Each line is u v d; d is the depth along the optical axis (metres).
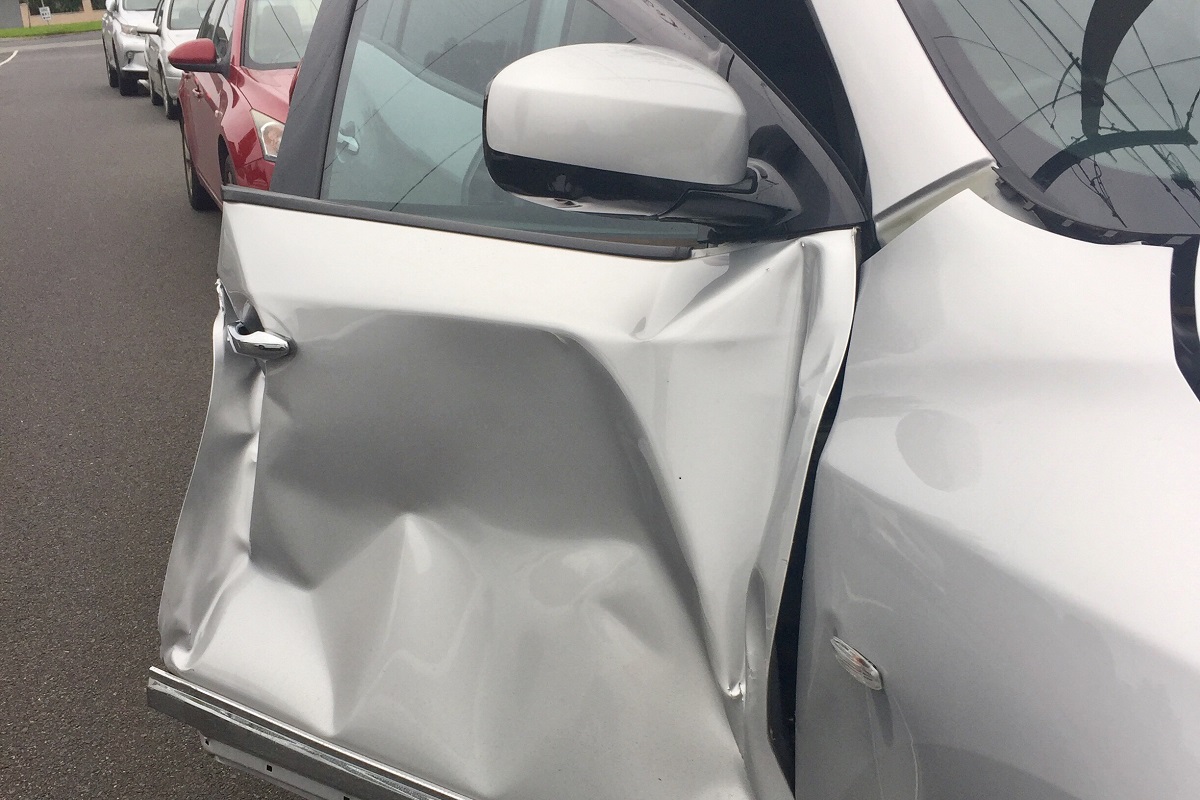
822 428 1.13
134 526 3.43
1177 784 0.75
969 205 1.13
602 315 1.33
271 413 1.57
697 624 1.27
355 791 1.43
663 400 1.26
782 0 1.35
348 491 1.52
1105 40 1.32
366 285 1.48
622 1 1.55
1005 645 0.87
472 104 1.65
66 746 2.46
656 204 1.20
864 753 1.04
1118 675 0.80
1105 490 0.88
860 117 1.24
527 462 1.37
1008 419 0.97
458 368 1.39
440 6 1.79
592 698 1.31
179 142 10.76
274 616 1.57
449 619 1.41
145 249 6.75
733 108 1.17
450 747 1.37
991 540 0.91
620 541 1.33
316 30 1.87
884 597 0.98
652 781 1.27
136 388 4.57
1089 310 1.01
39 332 5.27
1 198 8.32
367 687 1.44
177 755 2.43
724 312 1.26
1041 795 0.83
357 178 1.72
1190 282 1.02
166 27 11.94
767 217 1.29
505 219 1.58
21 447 4.00
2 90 16.73
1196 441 0.88
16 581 3.12
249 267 1.59
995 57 1.27
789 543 1.11
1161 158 1.19
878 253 1.17
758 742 1.20
